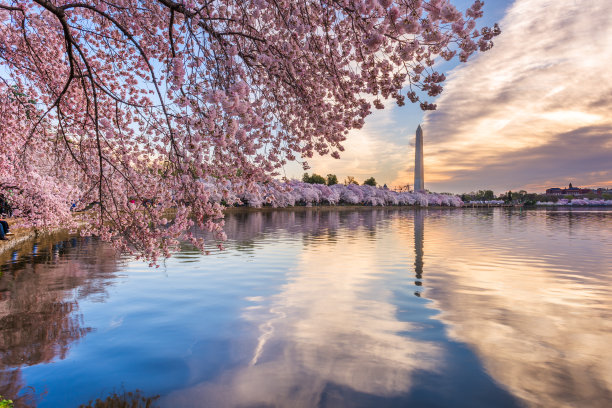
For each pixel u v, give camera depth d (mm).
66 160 8227
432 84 5410
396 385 5949
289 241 23500
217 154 5809
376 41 4727
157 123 6281
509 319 9047
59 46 8047
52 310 9547
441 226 37250
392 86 5598
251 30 5922
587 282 12773
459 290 11695
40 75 7969
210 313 9414
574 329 8328
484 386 5910
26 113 8758
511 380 6105
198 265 15508
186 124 5105
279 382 6031
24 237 22578
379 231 31000
